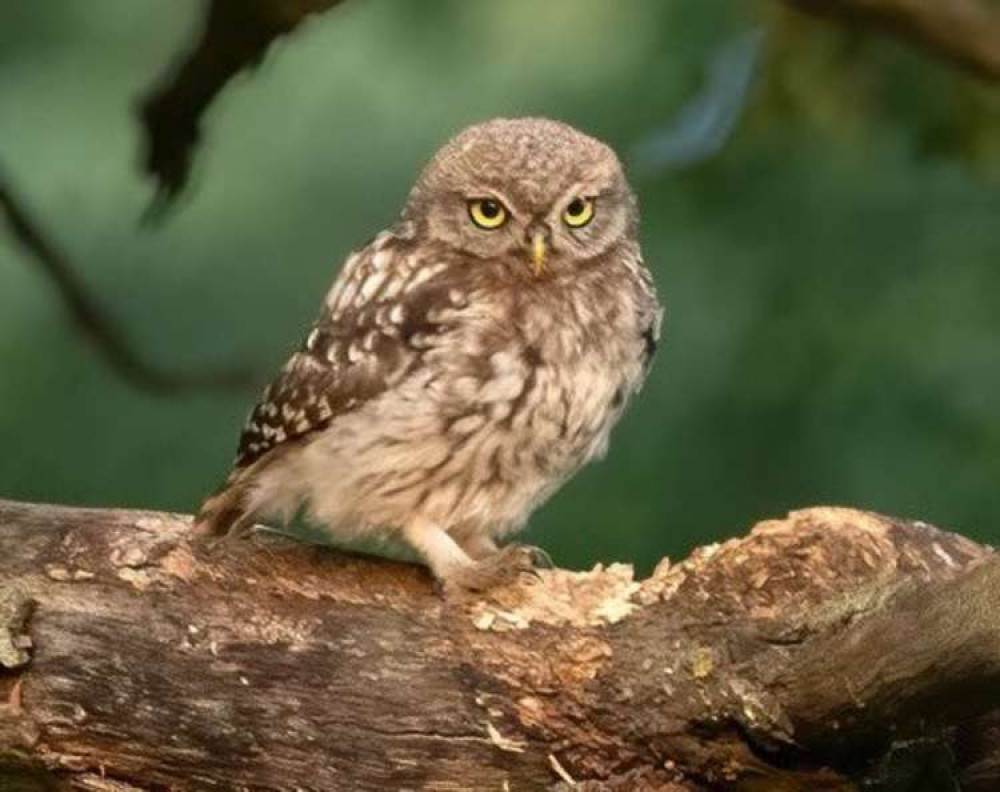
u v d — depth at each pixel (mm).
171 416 19031
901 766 9320
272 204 20203
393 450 10422
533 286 10562
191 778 9852
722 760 9508
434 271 10586
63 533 10023
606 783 9656
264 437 10617
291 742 9766
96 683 9805
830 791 9438
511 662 9688
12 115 20656
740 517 17375
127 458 18922
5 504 10133
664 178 17359
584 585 9820
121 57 21000
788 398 17469
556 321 10492
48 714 9812
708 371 17641
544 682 9648
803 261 17500
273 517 10852
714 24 18281
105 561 9953
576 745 9648
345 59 20516
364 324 10492
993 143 15398
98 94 20812
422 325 10438
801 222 17578
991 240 17391
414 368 10398
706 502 17500
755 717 9336
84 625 9844
